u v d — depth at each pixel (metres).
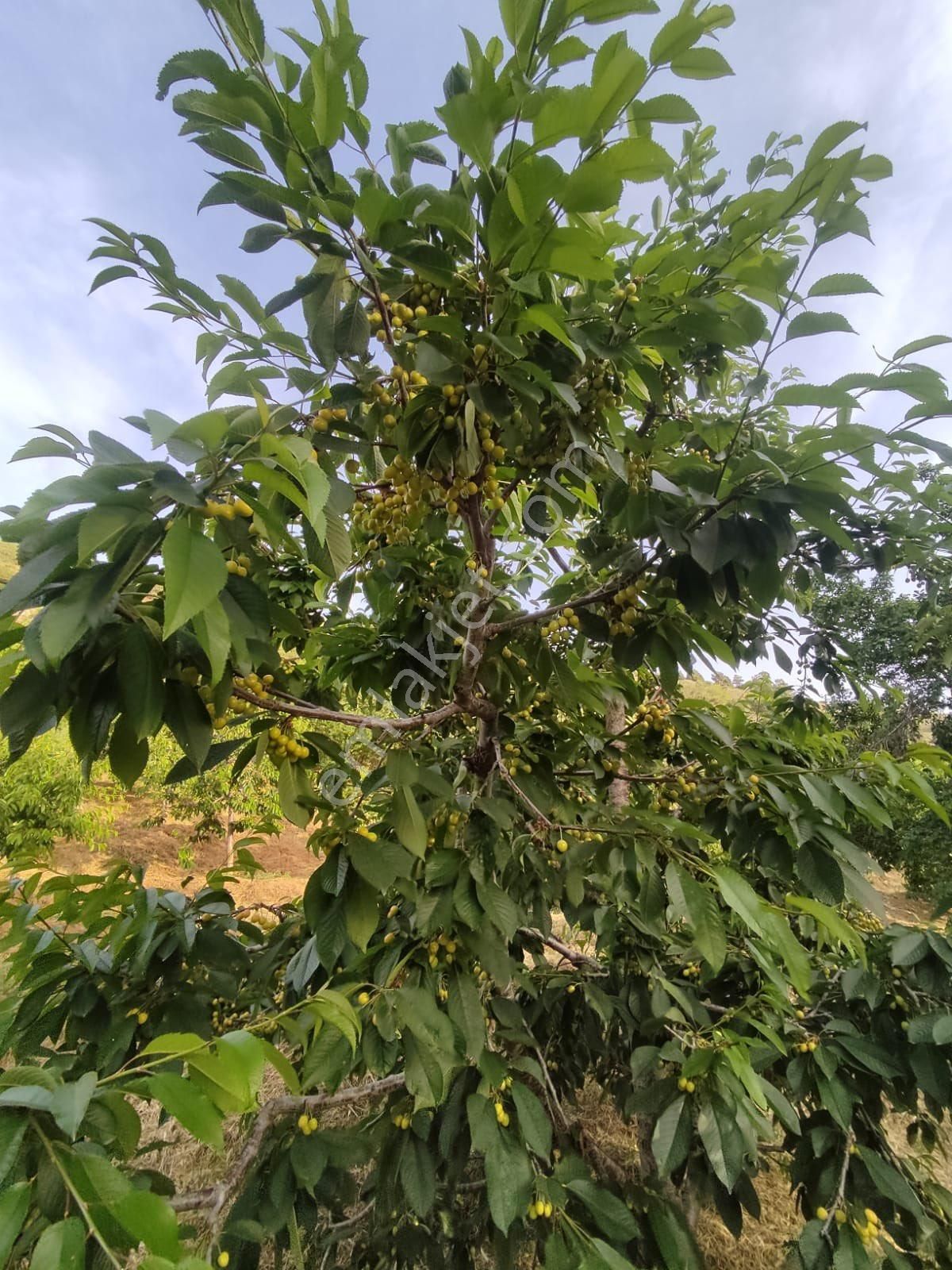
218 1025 2.27
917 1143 3.33
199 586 0.67
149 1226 0.56
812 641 2.93
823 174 1.19
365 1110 2.70
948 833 5.66
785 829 1.68
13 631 0.84
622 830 1.50
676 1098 1.47
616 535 1.77
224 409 0.97
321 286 1.19
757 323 1.37
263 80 1.11
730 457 1.40
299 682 1.85
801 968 1.14
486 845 1.58
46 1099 0.64
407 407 1.27
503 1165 1.30
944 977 1.77
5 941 1.60
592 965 2.56
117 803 8.05
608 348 1.38
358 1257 2.01
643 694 2.21
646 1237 1.51
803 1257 1.50
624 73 1.03
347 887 1.24
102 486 0.71
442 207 1.15
